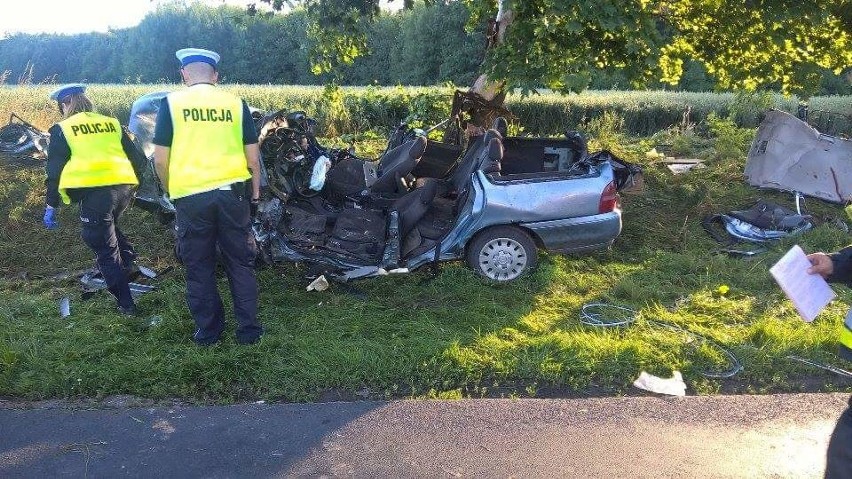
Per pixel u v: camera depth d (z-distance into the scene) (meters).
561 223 6.11
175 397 4.11
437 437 3.66
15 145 9.05
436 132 10.16
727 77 8.73
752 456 3.51
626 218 8.07
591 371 4.41
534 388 4.22
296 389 4.15
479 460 3.46
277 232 5.90
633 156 10.79
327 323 5.09
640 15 6.70
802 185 8.83
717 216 7.86
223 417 3.85
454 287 5.91
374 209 6.56
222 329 4.80
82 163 4.94
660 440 3.64
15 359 4.36
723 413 3.93
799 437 3.68
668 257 6.85
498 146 6.13
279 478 3.30
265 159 6.08
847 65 8.53
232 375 4.28
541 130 15.65
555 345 4.73
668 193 8.89
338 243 6.04
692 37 8.43
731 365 4.53
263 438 3.64
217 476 3.31
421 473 3.34
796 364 4.52
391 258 5.95
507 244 6.12
